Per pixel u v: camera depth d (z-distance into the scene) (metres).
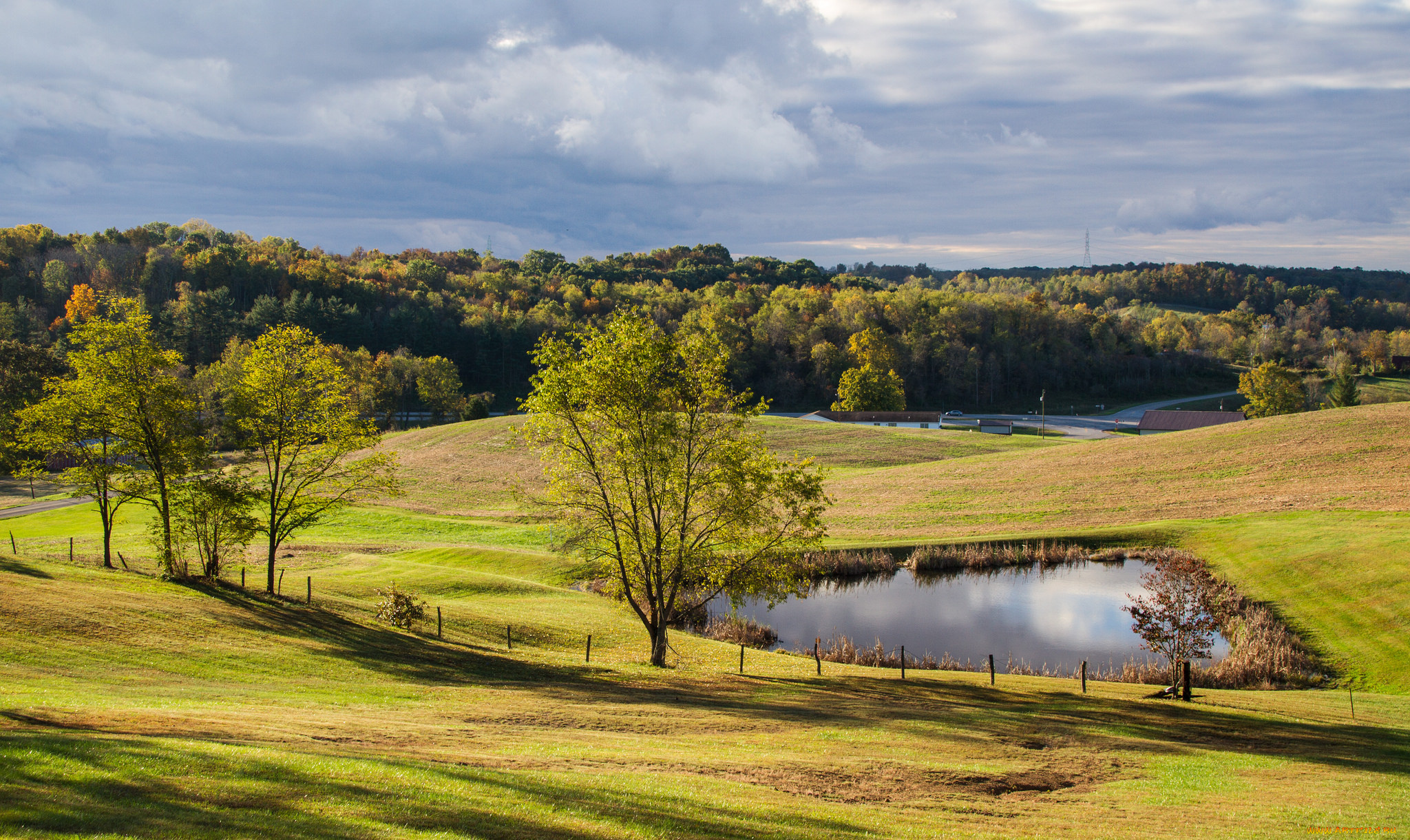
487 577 45.78
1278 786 14.32
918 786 13.54
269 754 11.48
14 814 8.06
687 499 31.03
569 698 21.12
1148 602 32.62
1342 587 36.69
